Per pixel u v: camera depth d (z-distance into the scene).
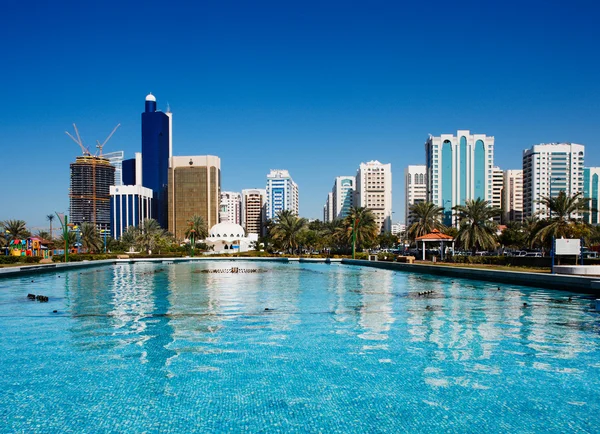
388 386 9.57
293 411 8.36
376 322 16.17
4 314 18.12
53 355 11.80
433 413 8.27
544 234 43.44
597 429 7.66
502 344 12.88
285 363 11.11
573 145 143.12
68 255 58.28
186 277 38.53
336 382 9.80
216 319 16.92
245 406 8.56
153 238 94.50
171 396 9.04
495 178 171.50
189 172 187.38
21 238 74.56
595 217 145.62
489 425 7.81
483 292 25.14
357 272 44.31
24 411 8.36
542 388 9.45
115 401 8.80
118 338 13.70
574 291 24.47
